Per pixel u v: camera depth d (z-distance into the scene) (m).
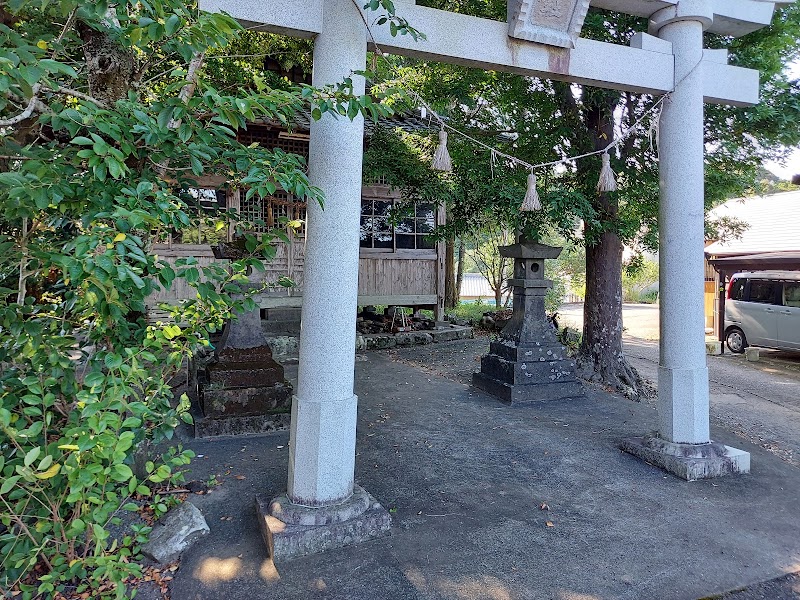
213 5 2.46
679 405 3.58
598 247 6.53
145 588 2.21
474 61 3.19
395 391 5.82
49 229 2.29
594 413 4.94
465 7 5.79
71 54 3.30
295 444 2.62
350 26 2.62
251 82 5.79
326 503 2.59
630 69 3.51
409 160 6.51
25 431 1.68
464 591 2.20
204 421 4.13
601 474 3.46
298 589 2.20
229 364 4.30
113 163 1.71
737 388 7.25
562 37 3.27
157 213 1.92
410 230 9.66
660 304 3.73
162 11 1.73
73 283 1.90
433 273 9.77
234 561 2.39
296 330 8.41
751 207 13.09
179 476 2.31
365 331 9.53
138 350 2.02
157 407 2.40
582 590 2.22
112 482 2.03
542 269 5.65
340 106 2.22
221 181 7.11
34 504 2.05
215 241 7.46
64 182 1.83
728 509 2.98
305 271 2.65
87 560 1.85
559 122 5.96
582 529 2.73
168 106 1.90
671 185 3.59
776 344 9.69
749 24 3.78
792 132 5.32
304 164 2.39
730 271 10.96
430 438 4.20
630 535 2.68
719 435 4.33
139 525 2.21
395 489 3.20
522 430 4.41
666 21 3.61
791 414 5.83
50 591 1.88
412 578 2.28
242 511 2.88
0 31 1.66
